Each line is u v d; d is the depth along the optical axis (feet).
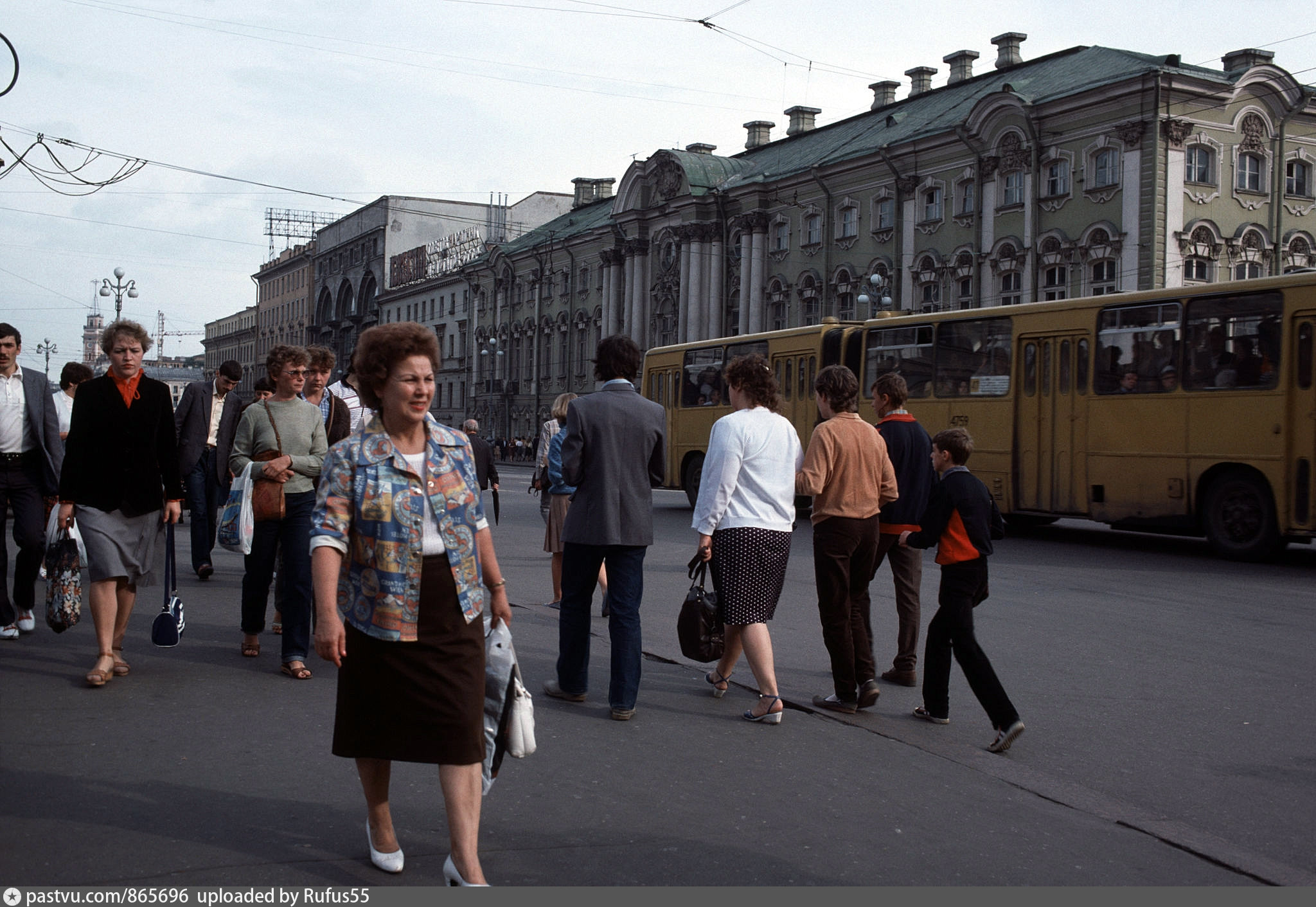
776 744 19.30
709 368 82.89
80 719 19.27
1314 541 59.72
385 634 12.22
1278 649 29.14
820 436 21.24
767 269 157.07
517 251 231.91
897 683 24.72
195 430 35.17
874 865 13.88
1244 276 109.19
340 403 28.04
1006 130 117.08
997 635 30.91
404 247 311.88
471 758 12.42
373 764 12.94
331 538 12.25
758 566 20.65
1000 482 61.36
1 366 25.95
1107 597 38.32
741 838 14.65
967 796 16.75
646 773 17.35
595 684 23.63
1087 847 14.78
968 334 63.82
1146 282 104.47
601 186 245.24
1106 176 108.58
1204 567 47.55
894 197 133.18
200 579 37.73
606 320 194.90
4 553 26.00
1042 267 114.42
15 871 12.75
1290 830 15.76
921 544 20.43
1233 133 107.86
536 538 56.24
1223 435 50.85
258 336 436.35
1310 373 47.91
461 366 264.72
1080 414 57.41
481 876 12.37
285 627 23.13
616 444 20.97
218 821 14.57
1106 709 22.54
